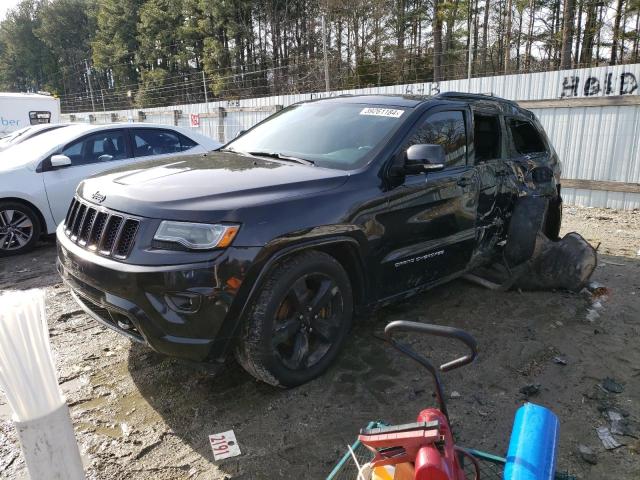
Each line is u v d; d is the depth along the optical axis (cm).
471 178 418
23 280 532
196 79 4469
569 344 384
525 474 163
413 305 452
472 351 175
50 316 429
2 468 255
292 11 3934
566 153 944
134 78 5769
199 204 276
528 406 196
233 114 1505
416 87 1219
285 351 316
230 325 275
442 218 390
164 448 267
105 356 361
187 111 1930
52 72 8012
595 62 2739
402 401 308
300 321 307
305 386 321
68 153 654
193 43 4581
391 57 2944
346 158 358
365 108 409
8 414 303
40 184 625
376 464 173
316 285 316
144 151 715
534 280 485
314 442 271
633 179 876
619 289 500
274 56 3950
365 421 289
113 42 5806
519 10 2956
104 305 283
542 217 473
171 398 310
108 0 5816
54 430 170
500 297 475
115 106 5391
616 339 393
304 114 441
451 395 316
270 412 296
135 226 277
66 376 334
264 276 280
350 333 396
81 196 334
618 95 864
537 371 345
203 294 262
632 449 267
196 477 247
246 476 247
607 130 888
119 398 310
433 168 339
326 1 2975
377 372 340
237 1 3978
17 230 621
